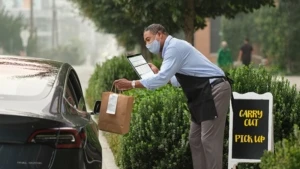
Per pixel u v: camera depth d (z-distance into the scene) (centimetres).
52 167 1128
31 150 1127
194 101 1450
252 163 1538
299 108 1625
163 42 1455
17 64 1389
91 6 4178
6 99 1196
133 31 4269
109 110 1429
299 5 6675
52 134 1137
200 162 1510
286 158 1138
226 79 1446
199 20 2895
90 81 3588
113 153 2100
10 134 1121
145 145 1695
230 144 1464
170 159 1675
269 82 1691
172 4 2431
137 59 1548
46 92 1249
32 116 1132
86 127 1237
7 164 1116
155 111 1738
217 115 1424
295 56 6738
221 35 8906
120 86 1470
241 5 2700
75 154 1155
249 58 5988
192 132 1505
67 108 1248
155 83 1437
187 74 1445
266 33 7175
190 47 1444
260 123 1464
